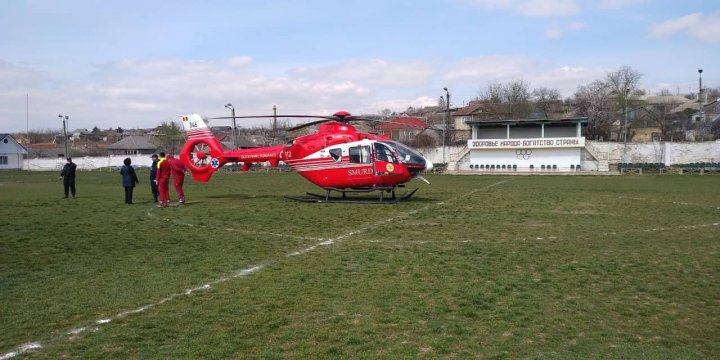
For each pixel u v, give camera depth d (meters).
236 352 5.44
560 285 8.27
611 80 82.69
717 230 14.25
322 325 6.31
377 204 21.08
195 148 24.58
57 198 23.78
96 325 6.29
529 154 58.47
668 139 75.56
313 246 11.72
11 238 12.62
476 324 6.38
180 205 20.67
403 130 78.56
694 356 5.43
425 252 11.00
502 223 15.58
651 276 8.91
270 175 51.66
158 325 6.30
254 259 10.24
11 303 7.18
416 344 5.70
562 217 17.03
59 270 9.23
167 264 9.76
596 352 5.52
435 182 39.06
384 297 7.53
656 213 18.14
